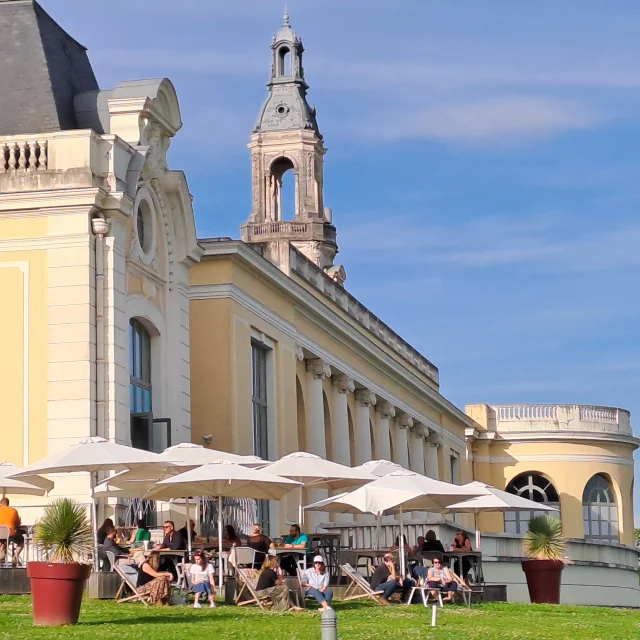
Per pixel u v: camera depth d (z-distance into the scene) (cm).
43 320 3831
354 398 6812
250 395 5103
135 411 4159
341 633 2588
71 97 4222
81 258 3828
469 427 9362
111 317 3847
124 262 3956
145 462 3322
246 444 5025
